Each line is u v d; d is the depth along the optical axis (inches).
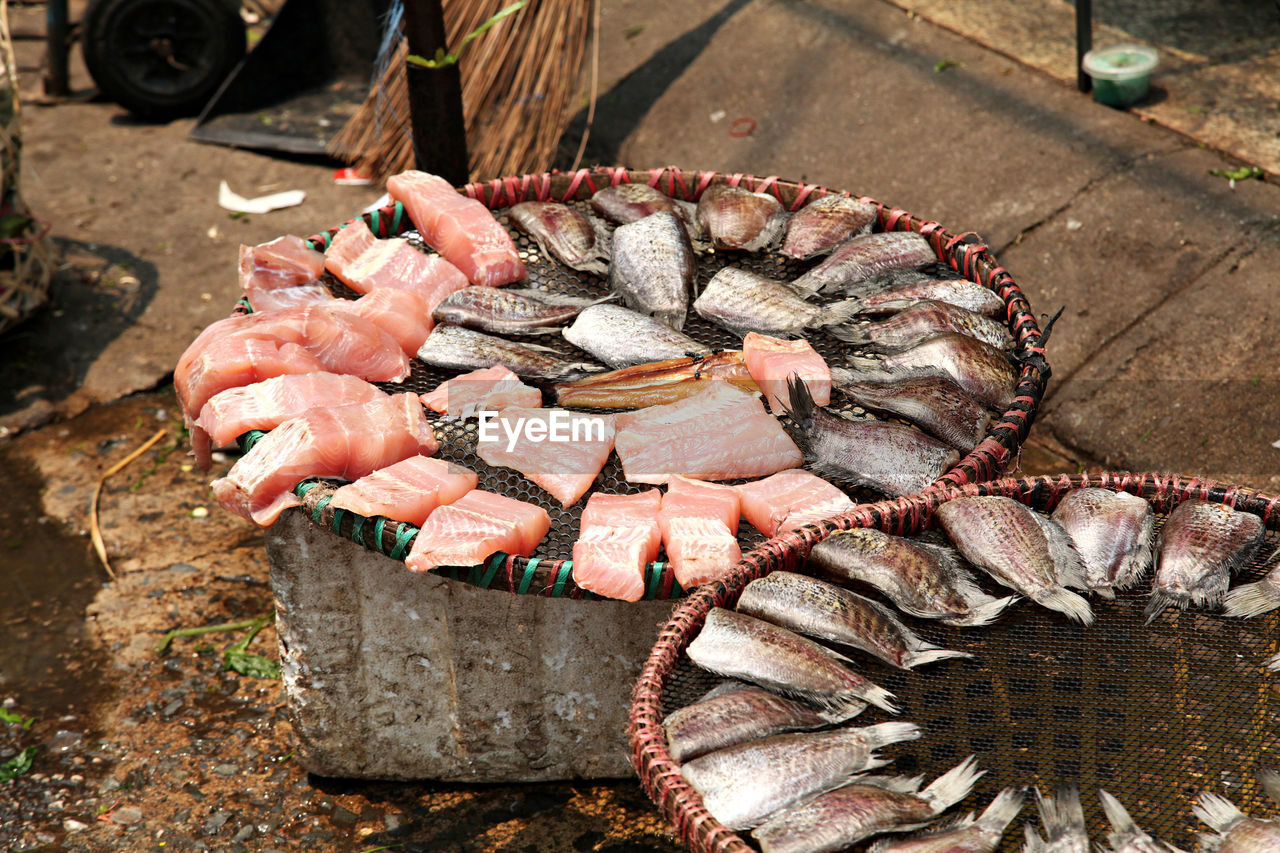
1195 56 218.8
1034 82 216.5
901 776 75.8
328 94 272.4
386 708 121.9
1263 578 86.0
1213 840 71.9
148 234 229.1
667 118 240.2
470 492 100.3
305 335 115.6
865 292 122.7
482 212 133.0
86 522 169.2
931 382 107.4
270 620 152.2
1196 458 159.0
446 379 118.8
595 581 91.3
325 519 98.2
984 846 70.3
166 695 140.9
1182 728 79.6
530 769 125.3
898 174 209.5
